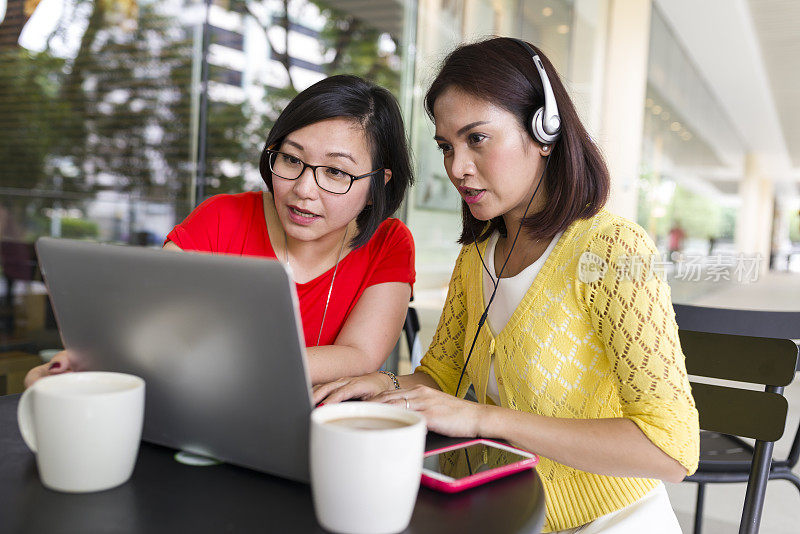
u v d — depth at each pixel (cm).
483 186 92
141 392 61
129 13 360
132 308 63
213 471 65
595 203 93
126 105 367
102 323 67
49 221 403
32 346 303
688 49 883
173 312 61
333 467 50
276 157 106
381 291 116
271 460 62
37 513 54
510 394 97
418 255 351
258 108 334
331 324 118
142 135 364
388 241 121
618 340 84
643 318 83
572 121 92
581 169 92
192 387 64
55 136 396
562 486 94
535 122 88
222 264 55
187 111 343
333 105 101
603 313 86
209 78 334
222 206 124
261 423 61
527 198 97
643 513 90
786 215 3300
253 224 122
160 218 354
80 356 72
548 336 92
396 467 50
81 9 380
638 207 659
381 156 108
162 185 354
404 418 55
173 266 58
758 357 127
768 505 235
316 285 117
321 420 54
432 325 355
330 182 103
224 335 59
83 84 384
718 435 177
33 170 406
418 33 360
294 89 345
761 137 1680
